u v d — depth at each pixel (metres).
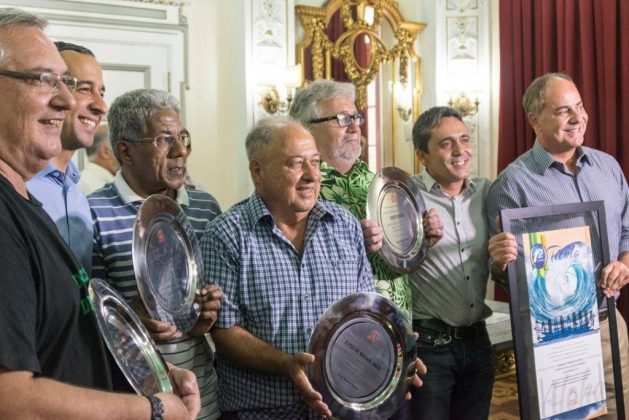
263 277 1.69
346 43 4.87
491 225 2.28
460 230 2.23
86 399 1.05
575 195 2.35
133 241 1.45
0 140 1.11
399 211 2.08
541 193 2.32
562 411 2.04
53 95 1.13
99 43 4.05
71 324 1.14
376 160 5.03
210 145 4.55
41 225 1.15
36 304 1.05
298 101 2.13
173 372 1.38
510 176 2.33
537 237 2.04
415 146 2.29
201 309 1.63
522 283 2.00
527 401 1.99
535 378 2.00
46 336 1.09
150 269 1.51
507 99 5.03
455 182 2.24
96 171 2.90
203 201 1.98
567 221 2.10
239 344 1.65
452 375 2.17
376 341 1.68
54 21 3.89
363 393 1.66
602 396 2.11
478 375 2.21
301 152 1.70
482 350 2.21
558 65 4.72
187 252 1.65
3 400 0.97
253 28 4.49
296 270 1.72
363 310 1.66
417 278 2.20
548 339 2.03
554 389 2.03
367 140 4.97
